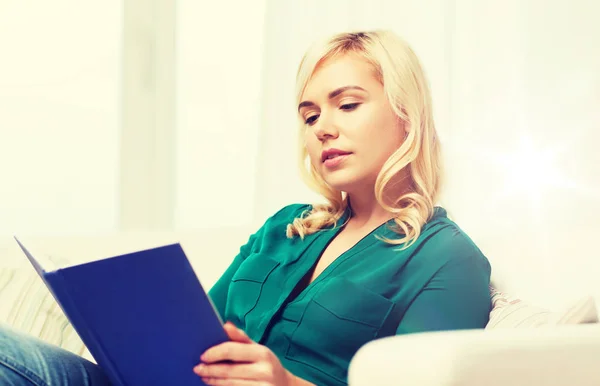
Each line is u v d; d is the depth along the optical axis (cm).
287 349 115
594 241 105
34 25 270
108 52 279
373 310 112
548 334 64
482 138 243
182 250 76
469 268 111
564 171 228
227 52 287
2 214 268
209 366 81
